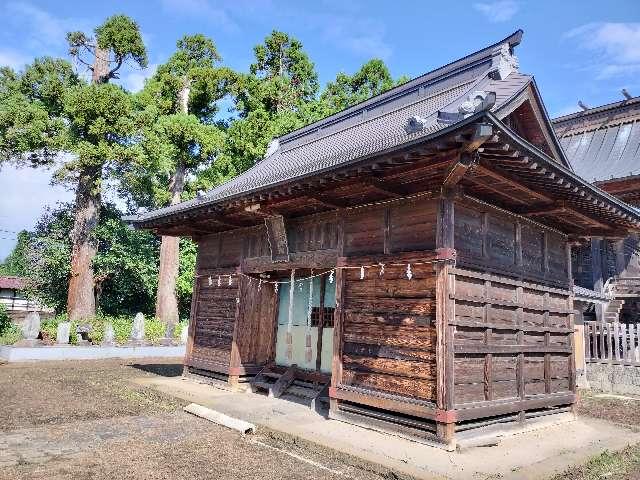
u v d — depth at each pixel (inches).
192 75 1053.2
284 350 457.1
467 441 264.7
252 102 1150.3
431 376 270.2
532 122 346.6
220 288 483.2
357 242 330.0
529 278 342.6
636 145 801.6
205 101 1113.4
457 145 223.5
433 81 452.4
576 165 849.5
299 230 382.9
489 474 220.4
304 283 455.2
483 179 270.1
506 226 332.5
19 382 451.5
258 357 457.1
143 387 432.1
